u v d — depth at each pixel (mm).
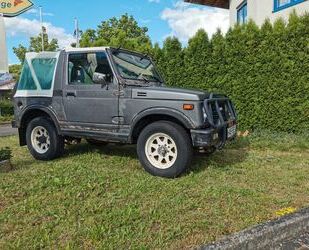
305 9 10211
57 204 4281
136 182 5172
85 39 13094
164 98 5469
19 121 6992
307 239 3730
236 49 9758
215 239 3494
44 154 6750
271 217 4023
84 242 3385
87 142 8156
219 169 6008
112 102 5887
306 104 8906
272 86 9336
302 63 8891
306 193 4906
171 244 3385
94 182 5039
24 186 4902
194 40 10430
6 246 3305
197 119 5270
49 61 6617
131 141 5840
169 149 5520
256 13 12453
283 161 6695
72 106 6297
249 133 9258
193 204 4320
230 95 9922
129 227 3691
